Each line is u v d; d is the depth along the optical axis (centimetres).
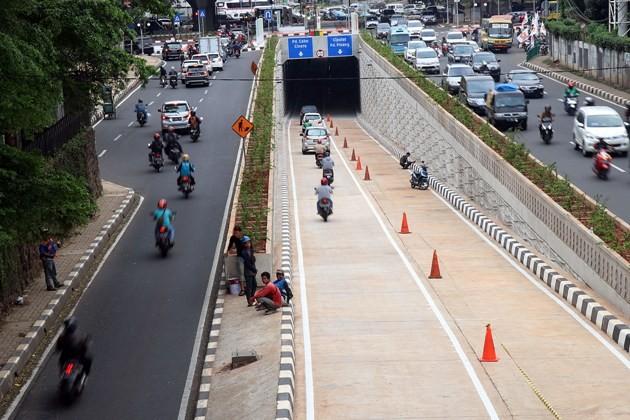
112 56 4009
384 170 6138
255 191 4028
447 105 5712
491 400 2072
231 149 6062
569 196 3422
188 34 13900
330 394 2145
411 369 2291
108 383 2414
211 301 3083
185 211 4444
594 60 8812
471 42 11106
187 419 2173
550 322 2666
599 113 5209
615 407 2012
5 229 2303
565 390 2122
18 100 2253
